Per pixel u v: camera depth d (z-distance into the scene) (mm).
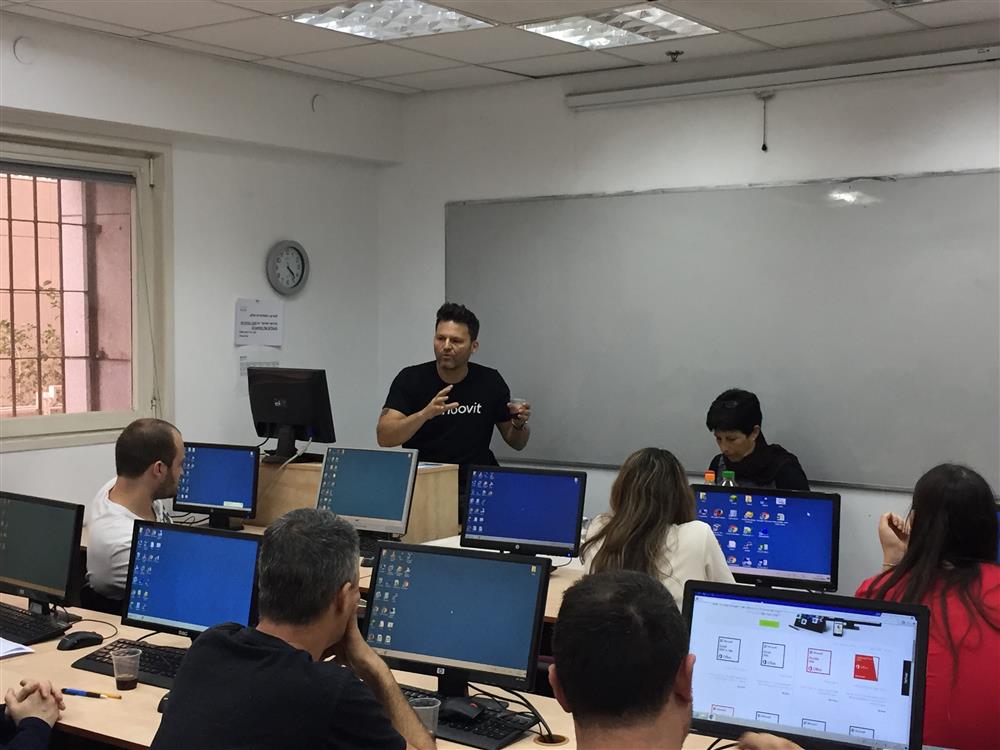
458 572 2461
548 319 5633
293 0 3992
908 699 1871
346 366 6070
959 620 2055
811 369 4883
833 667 1928
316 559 1976
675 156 5207
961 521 2154
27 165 4531
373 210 6227
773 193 4938
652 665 1291
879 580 2246
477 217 5844
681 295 5215
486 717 2396
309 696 1835
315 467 4312
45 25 4320
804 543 3420
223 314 5348
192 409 5215
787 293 4926
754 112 4977
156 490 3492
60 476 4672
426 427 4551
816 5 4098
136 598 2877
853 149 4730
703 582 2041
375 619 2508
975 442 4500
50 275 4699
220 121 5066
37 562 3176
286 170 5664
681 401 5238
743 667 1982
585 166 5484
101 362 4902
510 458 5789
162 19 4273
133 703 2516
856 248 4742
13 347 4578
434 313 6062
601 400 5480
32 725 2301
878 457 4734
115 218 4926
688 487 2947
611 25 4531
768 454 4348
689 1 4039
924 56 4465
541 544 3660
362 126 5855
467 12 4172
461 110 5891
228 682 1867
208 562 2791
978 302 4465
